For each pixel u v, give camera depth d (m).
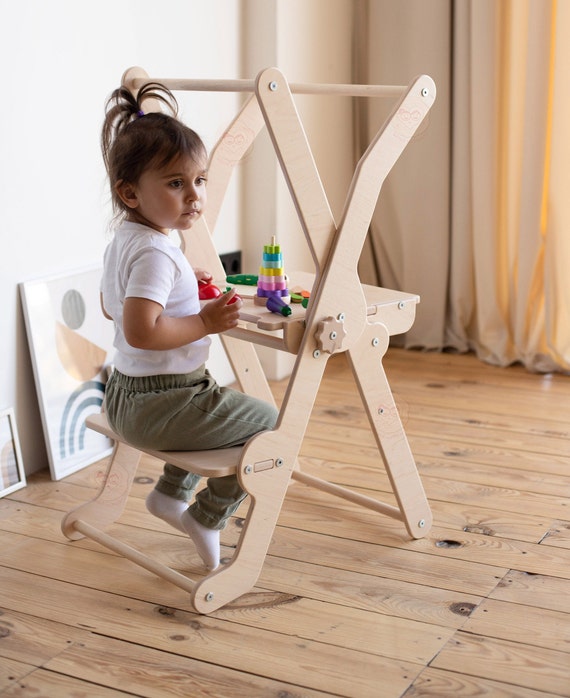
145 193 1.42
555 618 1.45
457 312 2.92
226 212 2.57
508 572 1.60
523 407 2.46
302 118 2.65
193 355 1.48
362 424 2.33
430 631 1.42
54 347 2.01
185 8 2.29
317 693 1.27
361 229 1.50
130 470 1.77
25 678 1.31
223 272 1.80
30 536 1.75
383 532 1.76
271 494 1.50
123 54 2.13
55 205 2.01
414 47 2.77
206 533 1.56
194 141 1.42
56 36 1.95
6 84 1.84
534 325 2.76
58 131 1.99
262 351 2.70
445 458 2.11
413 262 2.92
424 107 1.51
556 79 2.57
